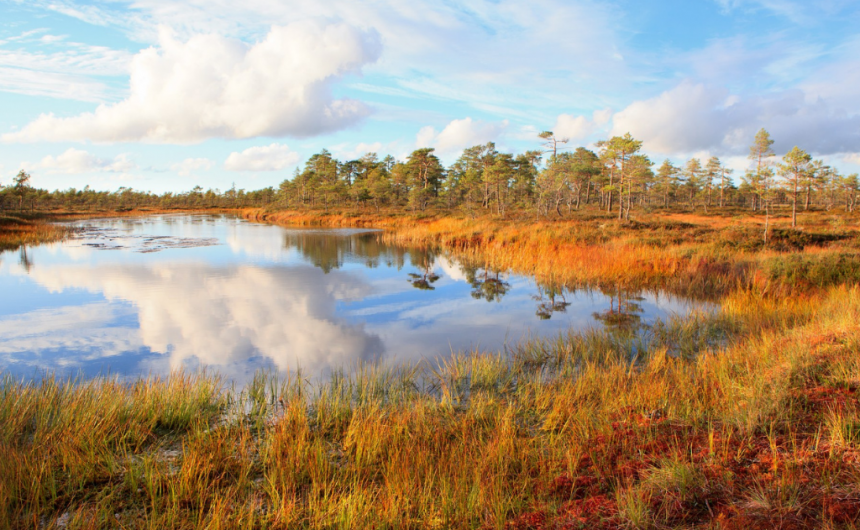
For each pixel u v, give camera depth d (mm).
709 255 16016
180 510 3475
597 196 74062
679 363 6500
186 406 5289
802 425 3932
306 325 10352
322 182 79188
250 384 6727
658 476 3430
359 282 15812
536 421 5125
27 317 10938
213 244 28234
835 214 51375
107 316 11094
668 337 8539
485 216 39875
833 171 72250
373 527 3248
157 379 6527
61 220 56250
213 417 5410
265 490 3762
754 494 3043
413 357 8039
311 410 5605
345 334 9609
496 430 4734
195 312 11531
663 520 3004
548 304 12242
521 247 21547
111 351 8508
